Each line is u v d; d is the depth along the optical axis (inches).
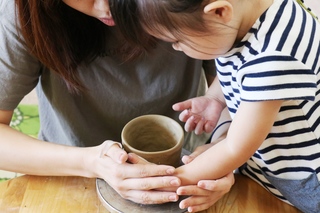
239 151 31.7
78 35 37.6
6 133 37.6
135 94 42.9
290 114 32.0
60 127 43.9
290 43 28.9
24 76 37.6
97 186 35.3
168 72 42.9
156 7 27.7
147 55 40.8
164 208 33.3
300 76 28.5
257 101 28.9
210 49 30.1
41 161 36.0
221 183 32.9
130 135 34.9
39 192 35.2
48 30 35.1
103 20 34.6
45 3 33.7
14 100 38.0
